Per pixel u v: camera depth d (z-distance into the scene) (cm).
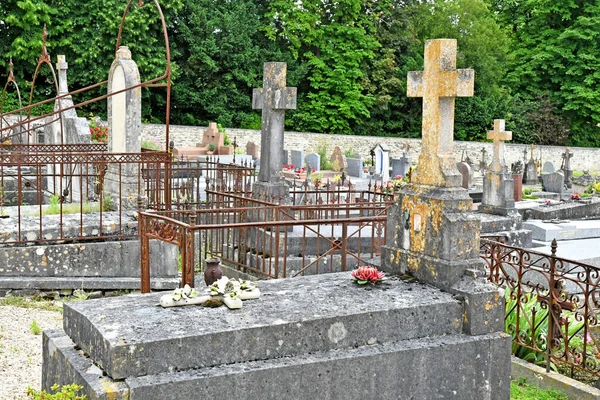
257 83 4381
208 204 1145
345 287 557
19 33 3512
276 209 932
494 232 1325
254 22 4416
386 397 490
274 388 444
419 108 4997
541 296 740
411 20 5041
